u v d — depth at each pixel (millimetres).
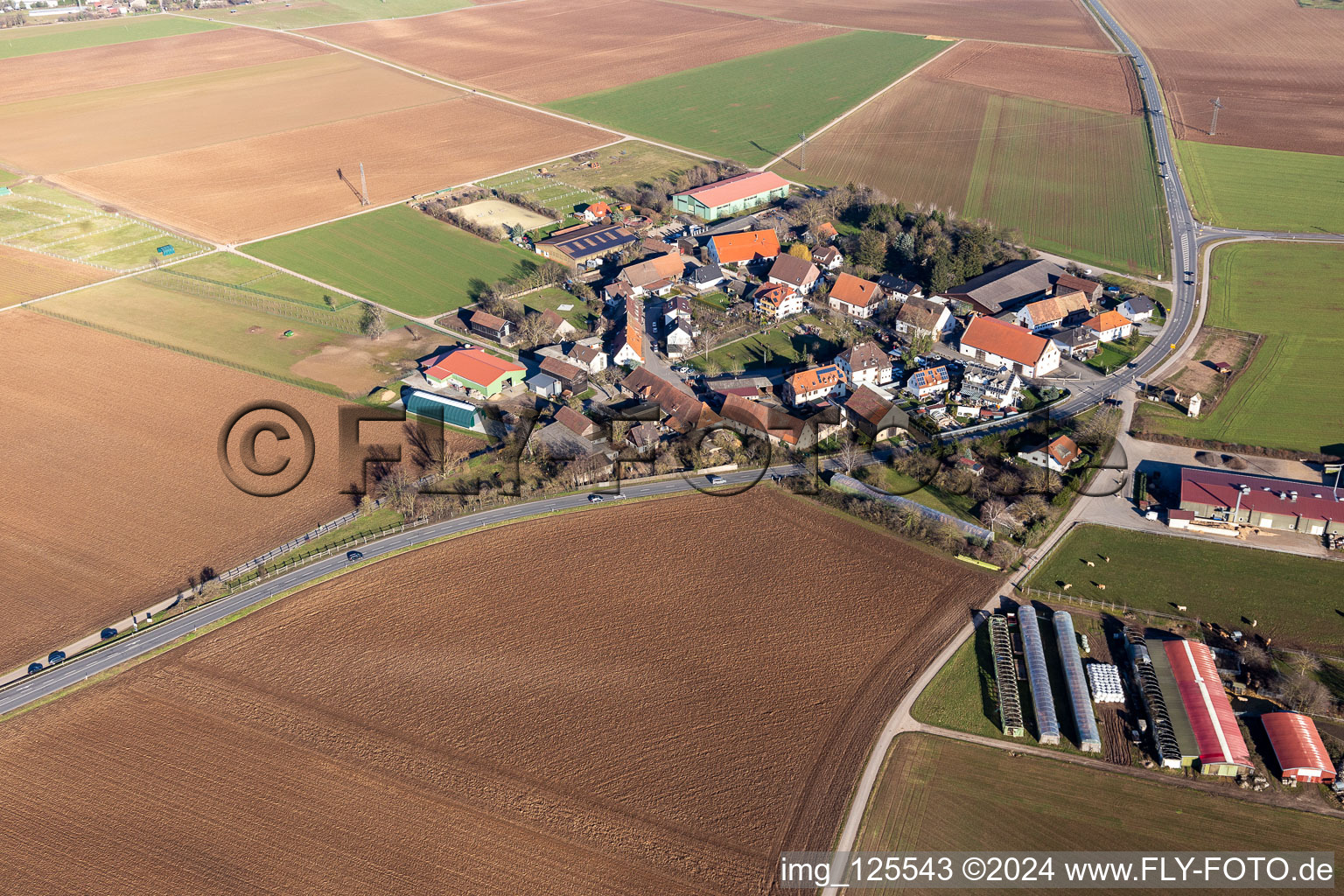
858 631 108438
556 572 117812
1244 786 90750
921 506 127250
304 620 111375
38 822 87688
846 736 96000
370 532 125750
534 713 98625
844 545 121625
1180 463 136000
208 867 83562
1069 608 111375
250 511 130750
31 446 144625
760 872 83188
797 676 102812
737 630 108688
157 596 115938
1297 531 121812
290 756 94125
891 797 89812
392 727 97250
